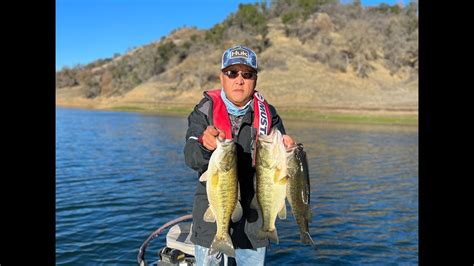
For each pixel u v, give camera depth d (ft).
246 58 12.48
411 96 209.97
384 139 104.47
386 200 41.96
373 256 27.02
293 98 214.69
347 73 247.29
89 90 361.30
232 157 11.32
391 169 60.80
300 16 312.09
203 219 12.55
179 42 402.31
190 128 12.53
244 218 12.82
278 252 27.50
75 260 26.09
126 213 36.94
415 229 32.50
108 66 436.35
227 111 12.66
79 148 84.89
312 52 263.90
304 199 12.16
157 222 34.17
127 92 318.45
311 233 31.55
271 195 11.73
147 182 50.70
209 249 12.08
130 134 116.57
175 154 76.48
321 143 94.94
